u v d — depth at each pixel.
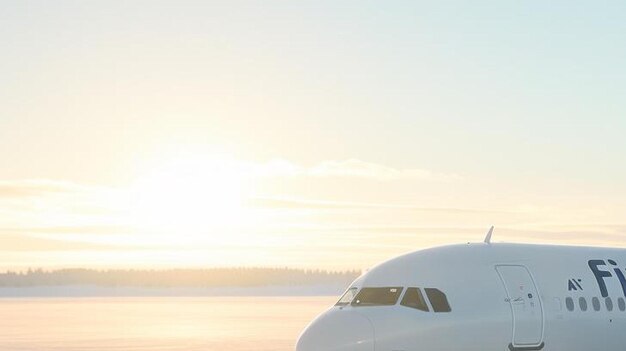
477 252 36.59
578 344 36.31
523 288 35.72
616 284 38.06
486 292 34.97
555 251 38.38
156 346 118.00
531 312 35.34
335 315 34.28
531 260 37.03
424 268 35.22
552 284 36.44
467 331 34.06
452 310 34.16
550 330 35.62
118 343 125.25
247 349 110.62
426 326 33.62
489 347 34.44
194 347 115.56
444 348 33.72
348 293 35.84
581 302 36.62
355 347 33.06
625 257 40.16
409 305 34.09
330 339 33.41
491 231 38.59
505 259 36.56
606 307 37.19
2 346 119.88
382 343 33.16
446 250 36.47
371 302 34.69
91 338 138.50
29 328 173.88
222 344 121.62
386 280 35.03
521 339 35.03
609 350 37.16
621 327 37.38
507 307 34.94
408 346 33.31
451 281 34.91
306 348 33.62
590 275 37.75
